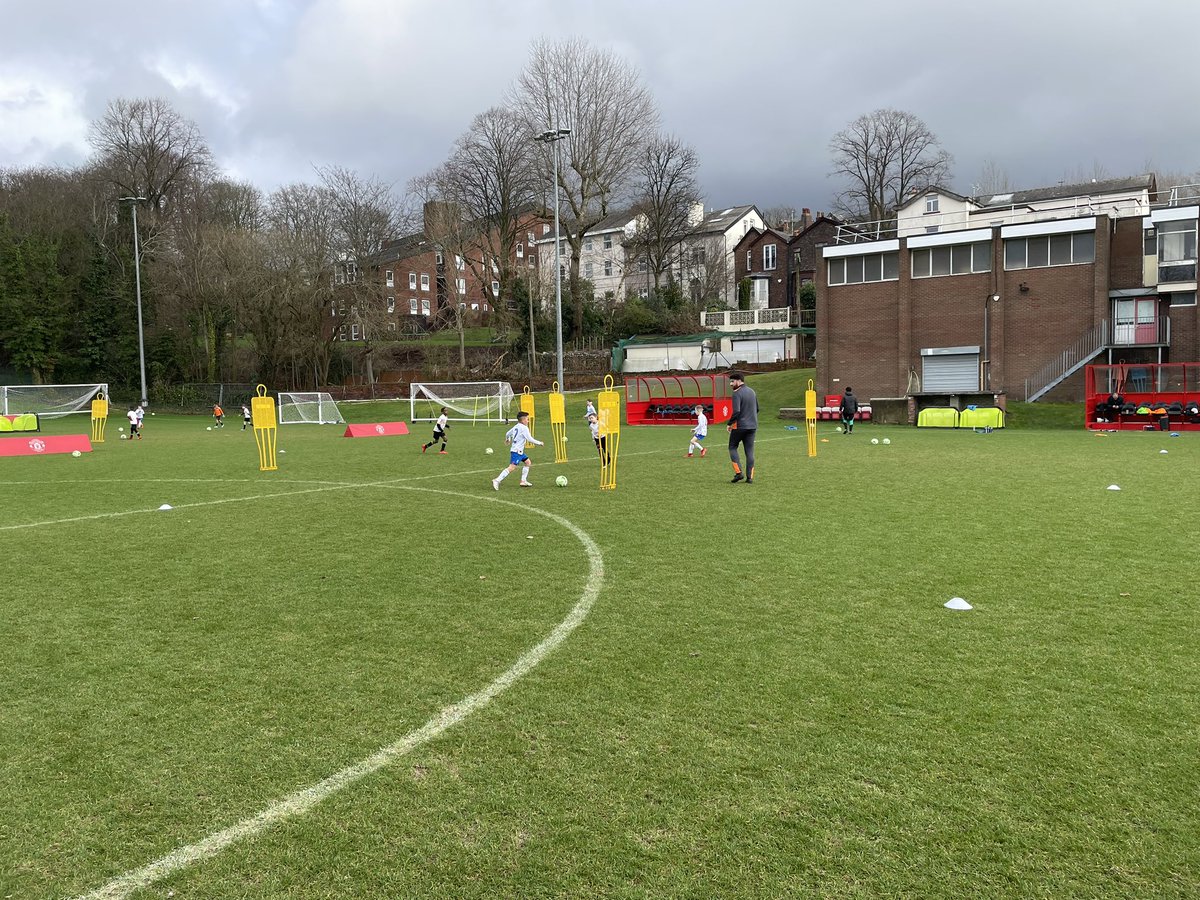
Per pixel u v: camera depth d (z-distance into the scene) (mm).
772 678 5070
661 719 4504
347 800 3713
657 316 66625
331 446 27281
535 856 3260
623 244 74250
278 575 8078
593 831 3424
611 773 3908
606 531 10273
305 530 10656
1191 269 36219
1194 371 36344
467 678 5191
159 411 57375
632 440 28391
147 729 4500
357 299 57062
